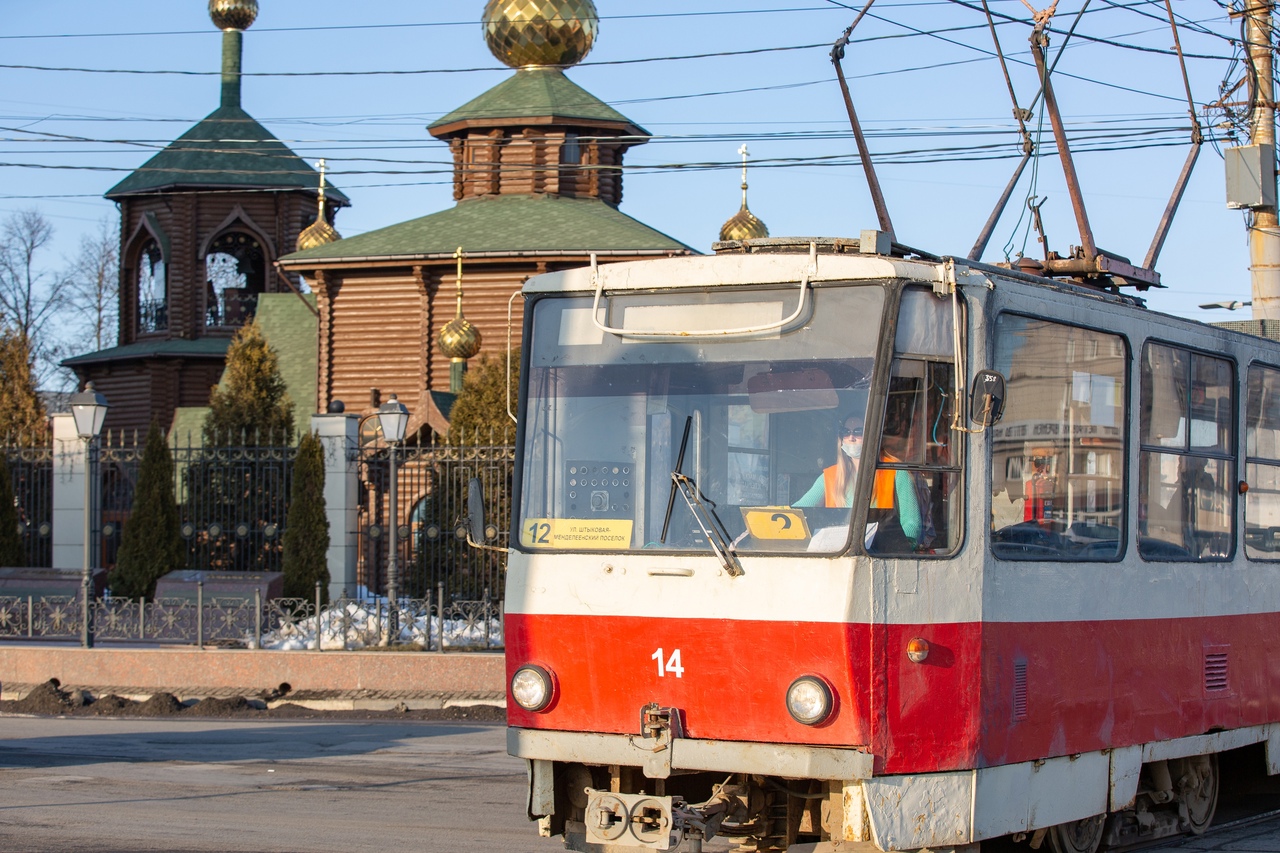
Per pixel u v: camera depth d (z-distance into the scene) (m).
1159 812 11.70
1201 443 11.79
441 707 21.38
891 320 8.70
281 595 26.91
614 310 9.39
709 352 9.09
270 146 52.97
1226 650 11.87
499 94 46.50
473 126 46.28
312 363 48.28
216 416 38.84
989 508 9.20
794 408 8.81
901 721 8.62
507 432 26.48
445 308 43.56
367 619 23.77
